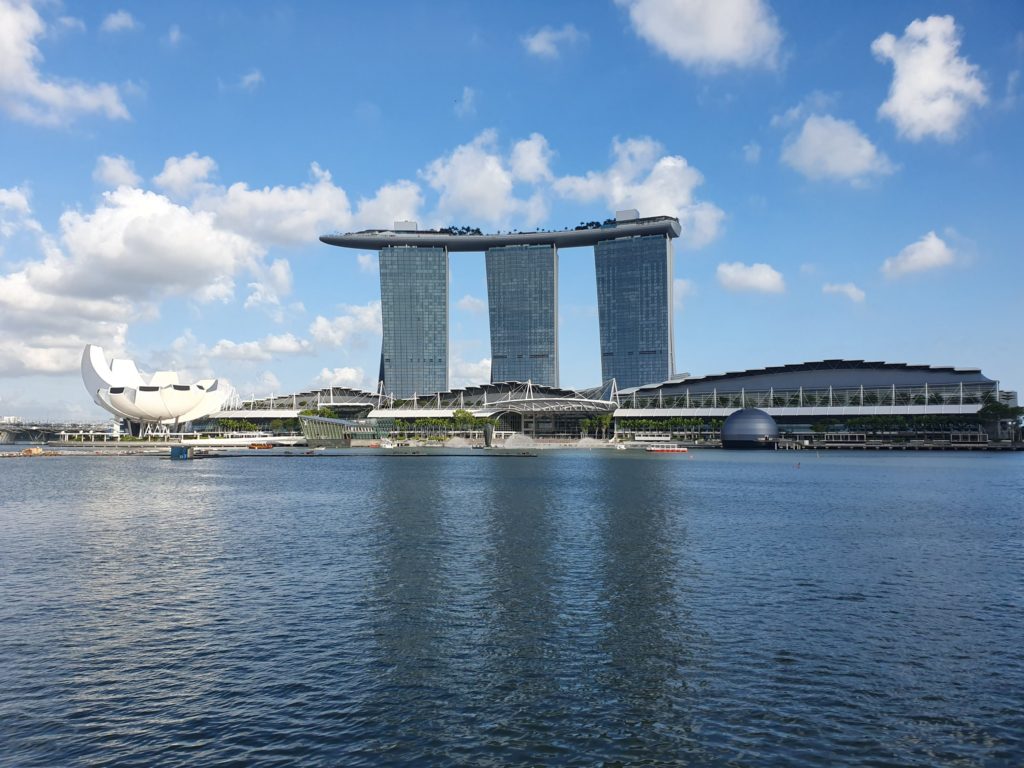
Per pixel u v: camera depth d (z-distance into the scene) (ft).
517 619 111.65
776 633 104.99
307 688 85.66
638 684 86.63
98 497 293.43
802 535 189.37
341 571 144.36
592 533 191.42
